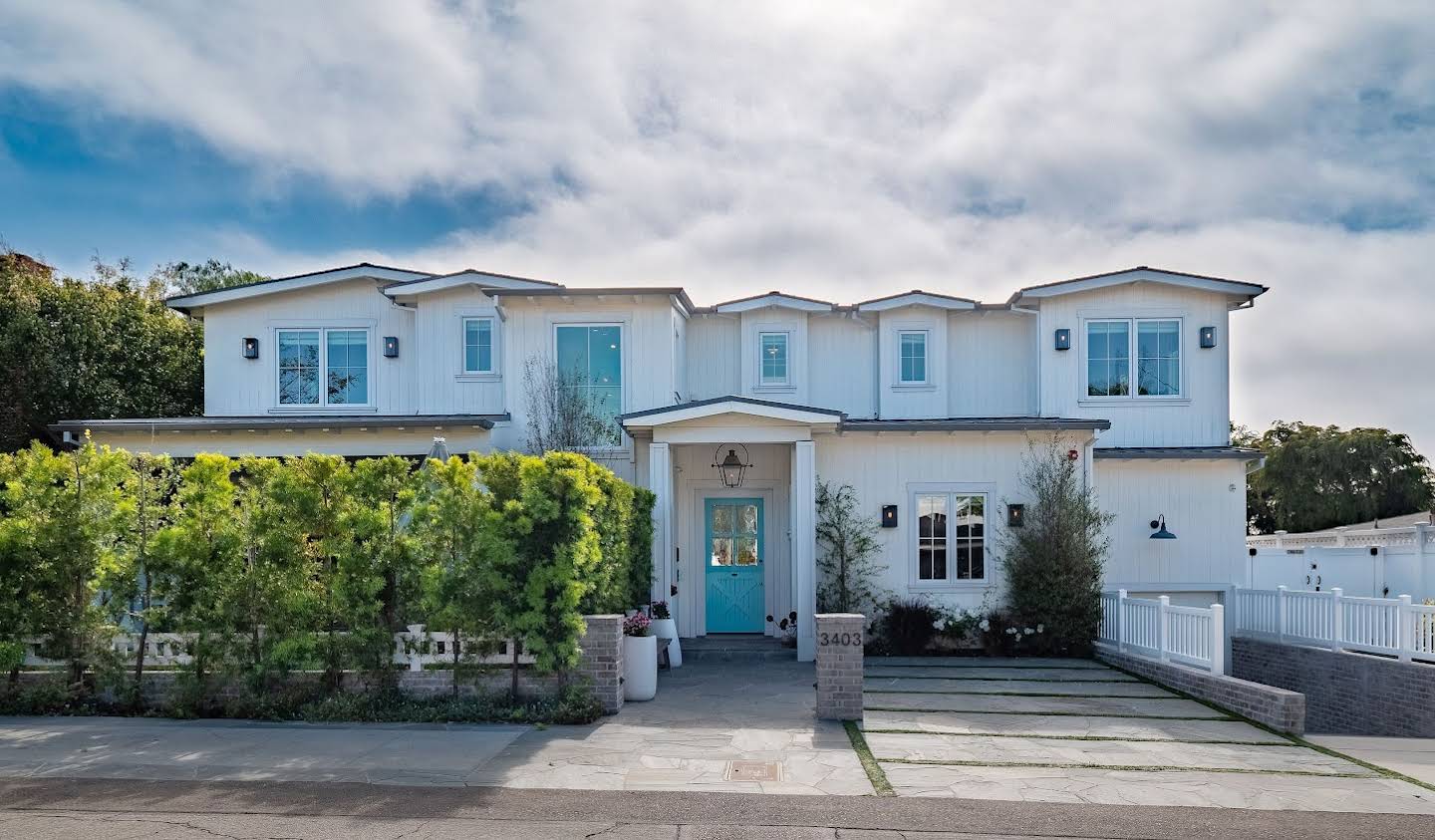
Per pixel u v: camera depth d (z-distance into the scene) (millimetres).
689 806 6965
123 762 8078
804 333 18797
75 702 10234
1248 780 7957
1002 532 15750
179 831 6363
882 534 15836
